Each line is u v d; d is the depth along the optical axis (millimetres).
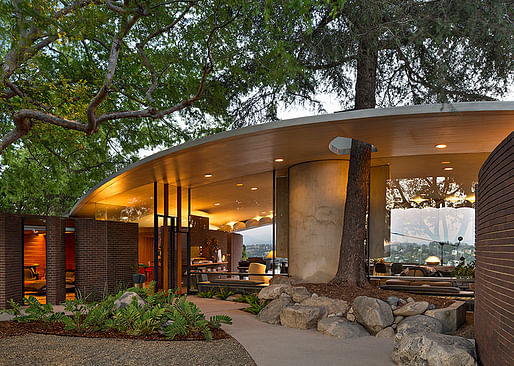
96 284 13141
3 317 9711
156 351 6328
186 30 12336
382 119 7367
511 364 3855
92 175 19266
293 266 12039
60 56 12688
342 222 11430
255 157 10859
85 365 5676
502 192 4277
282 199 13125
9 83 8703
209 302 12047
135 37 13844
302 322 8234
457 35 8703
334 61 10367
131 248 14336
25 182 18375
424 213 11742
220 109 13453
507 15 8070
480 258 5609
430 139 8844
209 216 15414
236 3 7961
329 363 5863
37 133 11711
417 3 8672
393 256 11945
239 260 15672
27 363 5770
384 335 7516
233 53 9570
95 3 8680
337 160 11625
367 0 8719
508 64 8961
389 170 11930
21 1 6398
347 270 10102
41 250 16469
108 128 17391
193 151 9789
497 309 4414
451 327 7727
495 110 6680
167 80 14648
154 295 9039
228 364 5770
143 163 10766
